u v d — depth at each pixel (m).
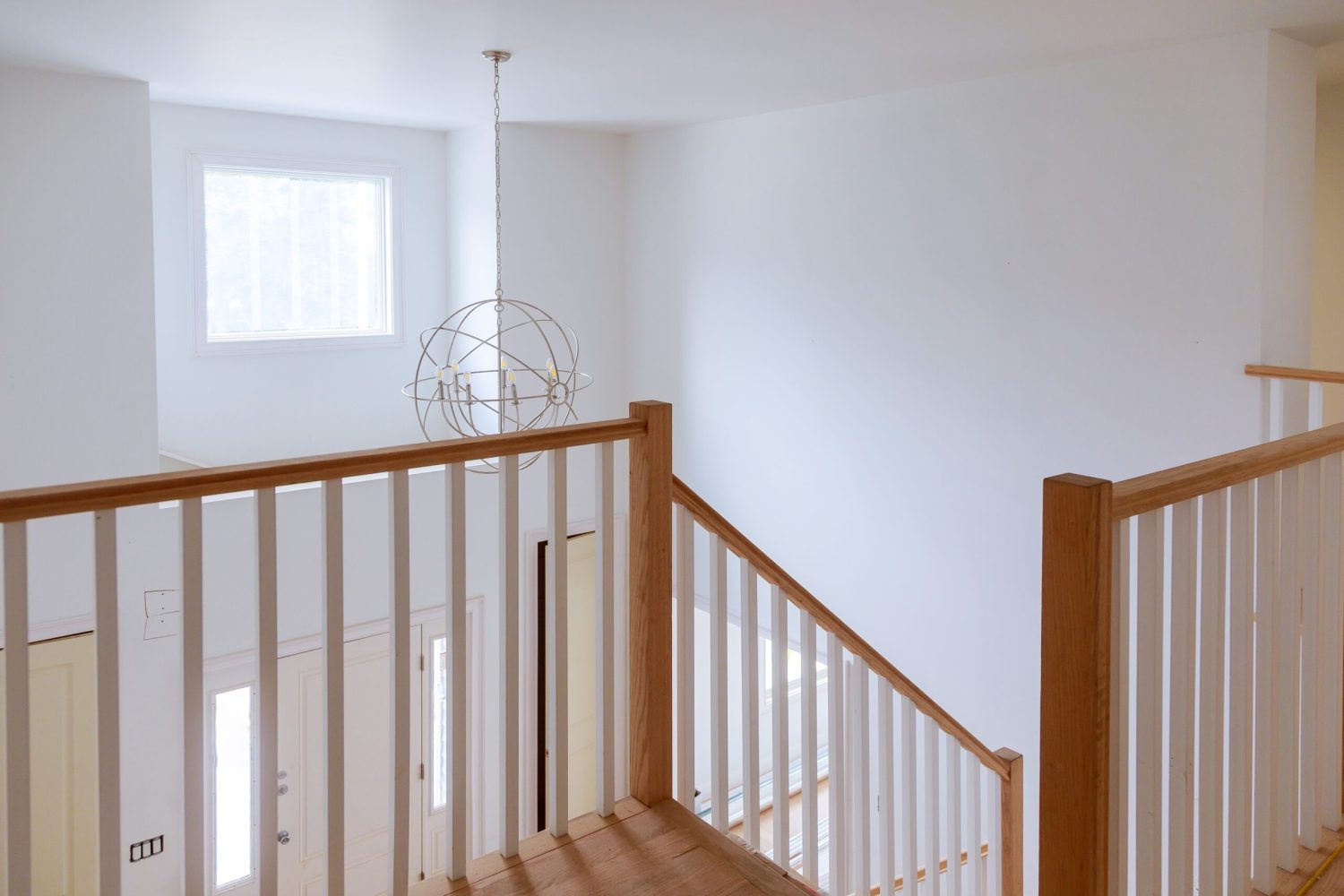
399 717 2.10
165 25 4.28
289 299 6.98
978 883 3.54
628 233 7.66
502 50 4.76
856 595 6.23
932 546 5.79
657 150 7.34
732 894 2.23
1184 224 4.64
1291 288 4.59
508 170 7.07
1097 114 4.89
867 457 6.10
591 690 7.38
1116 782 1.69
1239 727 2.01
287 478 1.88
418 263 7.49
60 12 4.07
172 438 6.47
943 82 5.48
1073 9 3.98
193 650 1.81
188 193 6.41
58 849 5.34
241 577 5.81
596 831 2.48
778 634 2.86
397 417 7.44
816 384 6.37
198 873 1.84
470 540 6.68
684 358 7.29
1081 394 5.07
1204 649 1.89
